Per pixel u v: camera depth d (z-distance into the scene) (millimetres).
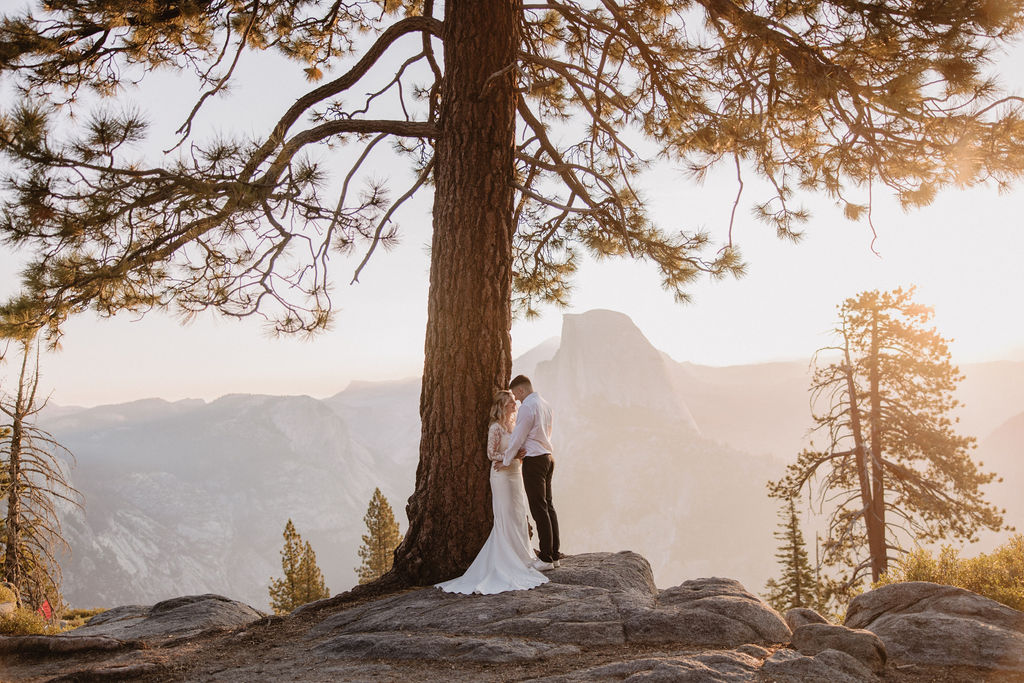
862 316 20969
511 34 8320
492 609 6438
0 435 20984
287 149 6758
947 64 6121
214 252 7078
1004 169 6543
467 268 8023
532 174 10719
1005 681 4934
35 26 7586
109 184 5758
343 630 6723
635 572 7535
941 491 20219
